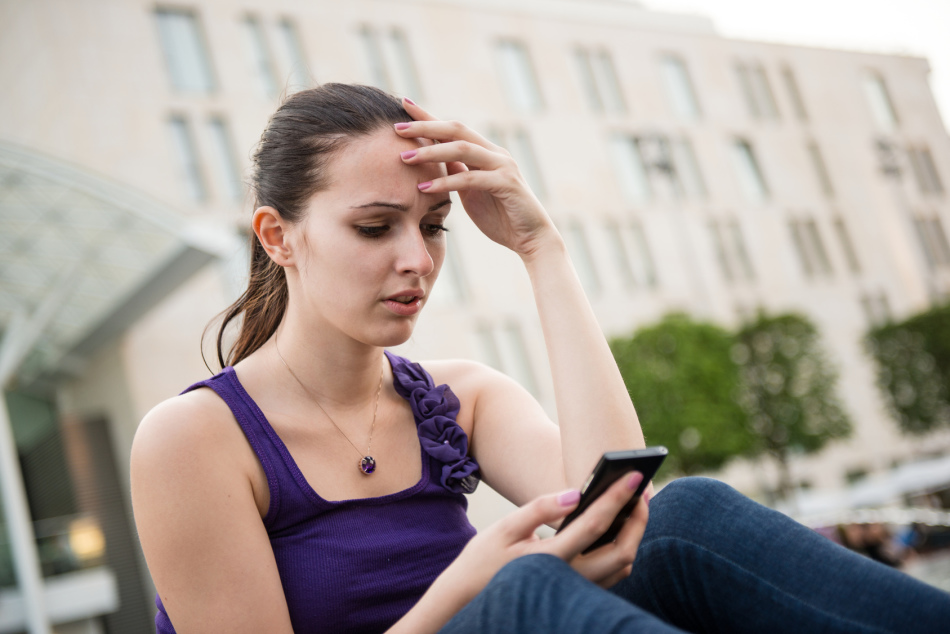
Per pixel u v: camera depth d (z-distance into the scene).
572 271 1.34
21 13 17.50
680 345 21.50
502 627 0.85
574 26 25.55
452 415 1.40
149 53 18.39
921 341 26.89
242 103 18.94
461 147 1.26
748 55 29.56
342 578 1.16
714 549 1.03
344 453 1.26
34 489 16.72
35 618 11.45
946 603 0.89
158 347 17.14
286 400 1.27
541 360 20.84
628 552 1.04
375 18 21.89
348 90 1.27
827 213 29.30
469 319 20.39
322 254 1.20
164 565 1.08
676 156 26.44
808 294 27.70
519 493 1.38
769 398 24.38
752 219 27.23
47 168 11.67
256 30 20.06
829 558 0.98
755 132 28.59
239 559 1.09
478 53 23.33
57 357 16.25
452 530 1.28
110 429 16.77
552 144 23.86
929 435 27.47
